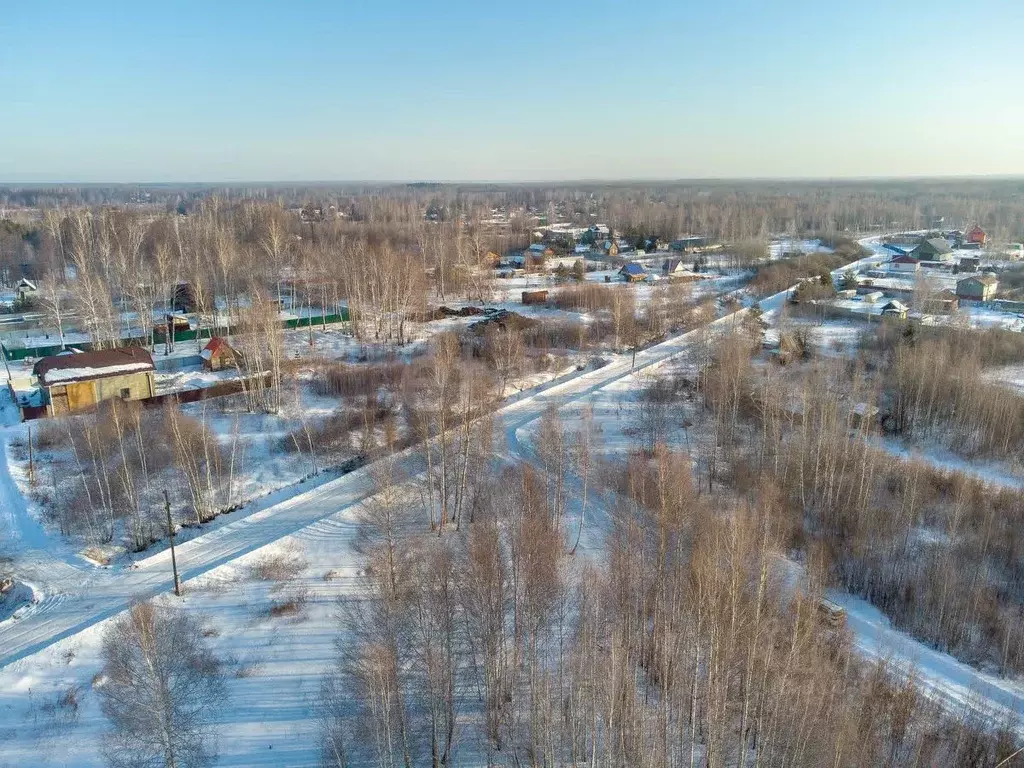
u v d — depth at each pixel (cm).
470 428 4609
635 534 3400
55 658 3203
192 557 4094
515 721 2880
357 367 6912
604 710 2591
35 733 2822
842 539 4375
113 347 7375
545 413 5366
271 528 4397
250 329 6544
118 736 2592
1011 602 3850
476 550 2973
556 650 3114
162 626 2720
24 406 5809
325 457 5328
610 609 3097
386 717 2439
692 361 7375
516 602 2928
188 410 5981
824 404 5088
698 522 3412
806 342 7756
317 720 2912
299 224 16738
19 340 7944
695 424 5994
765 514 3559
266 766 2697
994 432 5603
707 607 2722
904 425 5988
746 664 2639
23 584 3806
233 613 3581
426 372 6253
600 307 9731
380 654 2514
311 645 3359
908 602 3919
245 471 5106
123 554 4166
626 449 5466
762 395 5784
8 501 4553
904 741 2833
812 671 2722
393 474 4312
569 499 4700
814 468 4784
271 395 6209
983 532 4288
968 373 5900
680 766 2673
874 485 4738
